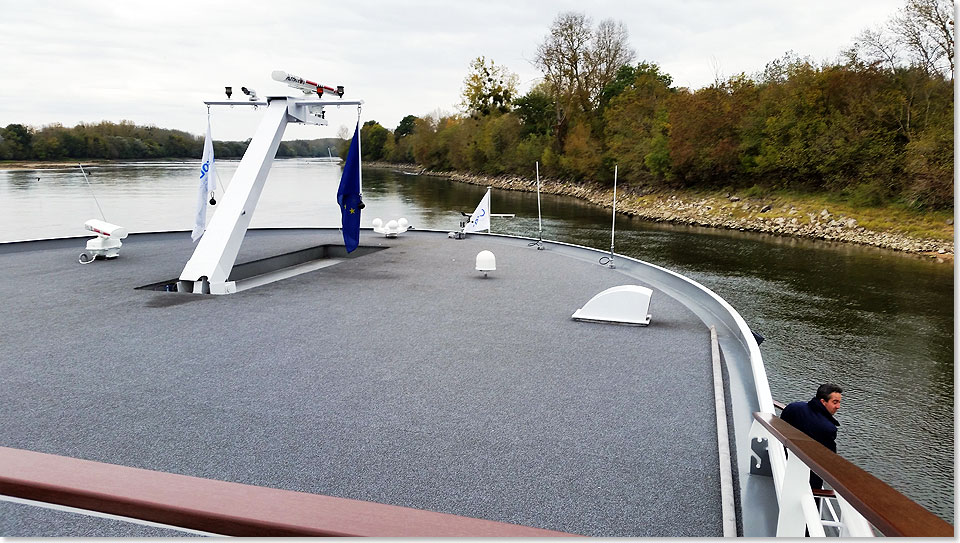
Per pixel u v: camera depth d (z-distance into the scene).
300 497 1.23
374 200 59.69
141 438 5.01
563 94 74.69
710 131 52.56
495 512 3.96
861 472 1.43
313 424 5.33
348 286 11.66
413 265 14.17
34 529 3.56
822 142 44.62
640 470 4.56
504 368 6.93
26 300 10.05
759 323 21.30
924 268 29.64
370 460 4.67
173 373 6.62
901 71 44.72
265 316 9.23
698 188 55.44
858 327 20.89
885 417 14.69
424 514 1.18
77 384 6.24
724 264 31.03
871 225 38.31
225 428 5.22
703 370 6.92
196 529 1.18
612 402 5.93
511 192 72.88
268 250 15.71
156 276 12.23
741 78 58.16
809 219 41.88
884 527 1.10
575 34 72.25
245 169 11.91
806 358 18.19
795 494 2.49
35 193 55.41
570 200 63.97
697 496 4.21
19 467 1.31
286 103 12.56
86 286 11.22
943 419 14.53
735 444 5.05
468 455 4.77
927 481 12.19
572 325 8.89
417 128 118.38
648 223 46.81
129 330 8.34
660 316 9.55
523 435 5.16
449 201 59.16
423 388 6.26
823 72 49.28
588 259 15.12
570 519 3.90
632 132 64.56
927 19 40.47
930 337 19.81
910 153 38.91
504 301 10.45
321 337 8.12
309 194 63.44
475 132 95.62
